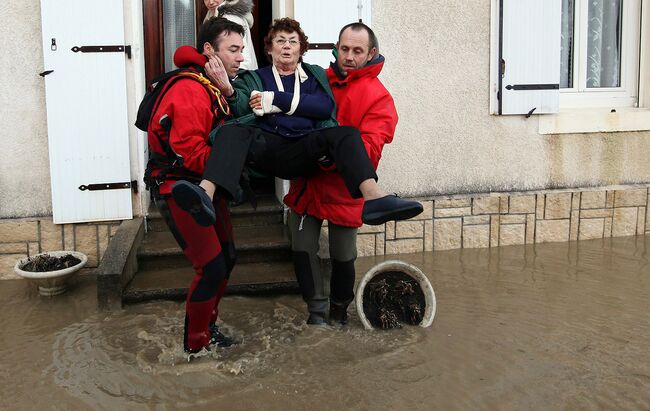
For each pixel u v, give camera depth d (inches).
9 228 187.9
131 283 169.0
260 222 200.4
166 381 124.7
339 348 137.4
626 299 168.6
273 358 133.3
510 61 210.1
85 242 191.3
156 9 212.4
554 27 211.3
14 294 176.9
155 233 193.0
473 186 214.7
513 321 153.9
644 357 134.8
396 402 117.0
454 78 208.8
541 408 115.0
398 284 151.5
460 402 117.1
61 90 183.9
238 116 132.0
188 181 121.7
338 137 125.5
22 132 187.3
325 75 138.0
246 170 134.0
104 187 188.5
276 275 173.6
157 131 124.7
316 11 195.2
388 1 201.5
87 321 155.4
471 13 207.6
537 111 214.1
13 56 184.4
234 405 116.3
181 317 155.3
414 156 209.0
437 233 211.6
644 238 225.1
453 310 160.7
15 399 120.5
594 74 233.1
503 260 201.9
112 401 118.6
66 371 130.6
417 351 136.8
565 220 221.1
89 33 183.5
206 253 125.9
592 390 121.1
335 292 148.4
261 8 234.5
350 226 140.9
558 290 175.5
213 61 125.1
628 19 231.6
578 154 221.5
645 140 226.7
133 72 188.7
